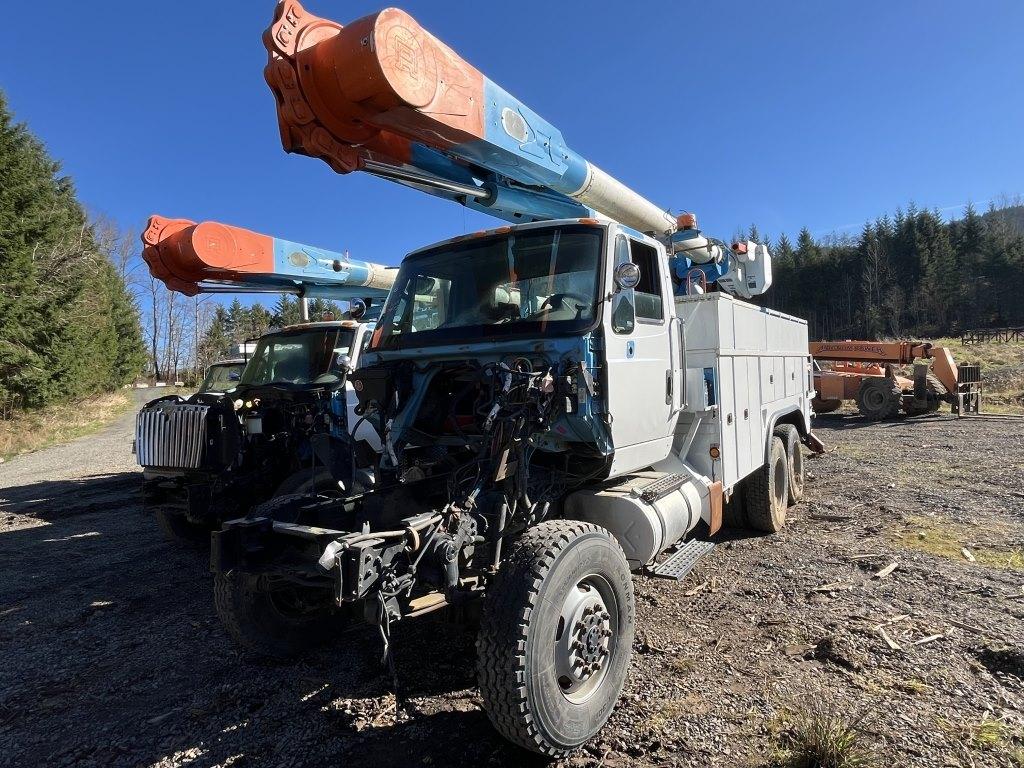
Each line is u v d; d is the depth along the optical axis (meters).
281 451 6.25
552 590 2.68
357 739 3.01
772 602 4.40
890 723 2.90
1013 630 3.80
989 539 5.64
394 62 2.97
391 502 3.29
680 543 4.55
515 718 2.56
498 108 3.77
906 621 3.98
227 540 2.87
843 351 19.17
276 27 3.06
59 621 4.71
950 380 16.86
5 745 3.09
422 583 2.82
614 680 3.02
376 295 8.90
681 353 4.56
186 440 5.82
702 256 6.96
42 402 24.98
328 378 6.93
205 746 3.01
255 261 6.71
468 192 4.38
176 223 6.41
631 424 3.69
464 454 3.59
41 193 27.64
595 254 3.59
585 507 3.85
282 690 3.53
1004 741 2.74
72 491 10.48
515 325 3.55
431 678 3.58
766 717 3.00
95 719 3.30
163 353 68.31
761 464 5.89
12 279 24.12
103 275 40.06
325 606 3.81
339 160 3.42
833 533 6.11
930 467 9.31
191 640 4.30
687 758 2.72
